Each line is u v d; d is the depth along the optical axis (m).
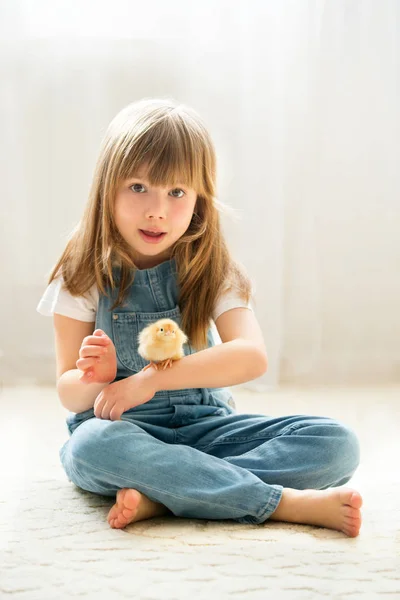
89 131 2.27
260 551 0.99
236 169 2.29
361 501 1.07
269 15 2.24
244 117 2.27
